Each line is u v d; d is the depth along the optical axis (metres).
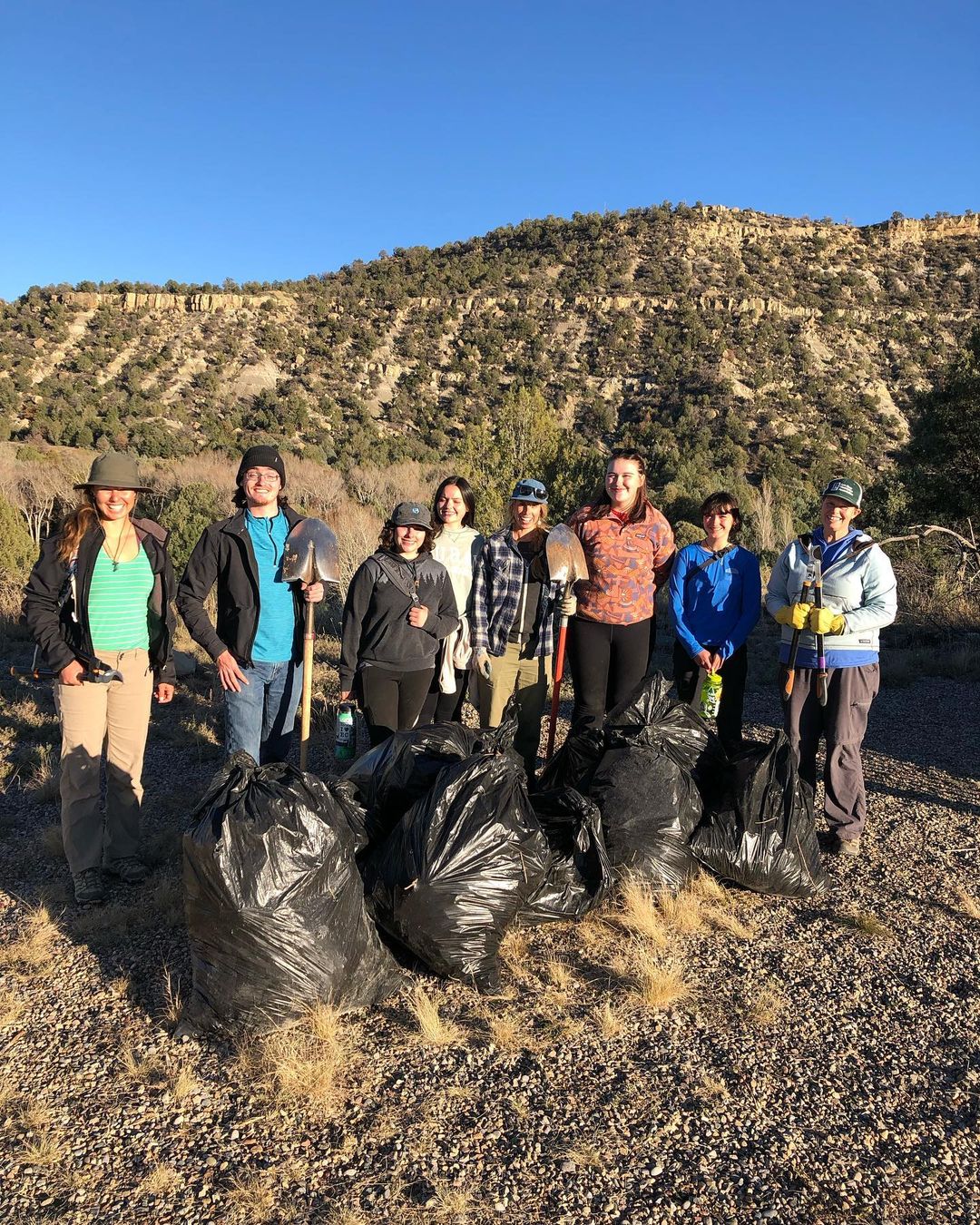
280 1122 2.56
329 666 9.15
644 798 3.96
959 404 15.86
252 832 2.90
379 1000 3.15
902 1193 2.35
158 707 7.57
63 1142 2.49
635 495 4.60
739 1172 2.40
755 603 4.82
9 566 13.98
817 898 4.10
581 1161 2.41
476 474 18.81
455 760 3.71
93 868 3.98
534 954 3.52
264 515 4.18
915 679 9.34
